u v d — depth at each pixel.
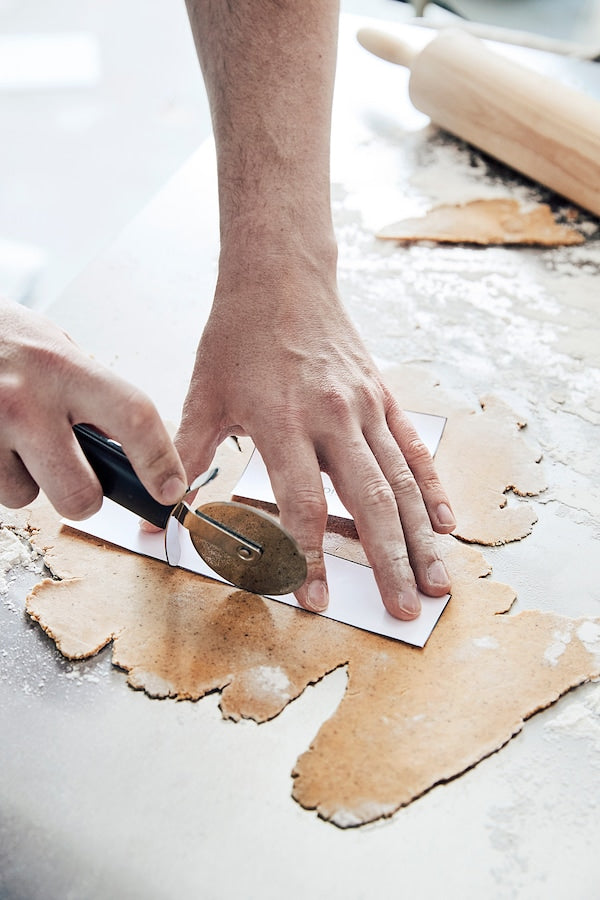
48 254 2.57
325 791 0.78
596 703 0.84
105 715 0.84
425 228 1.41
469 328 1.26
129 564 0.98
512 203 1.46
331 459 0.97
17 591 0.96
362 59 1.78
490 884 0.72
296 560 0.83
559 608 0.92
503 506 1.03
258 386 1.00
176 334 1.27
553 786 0.78
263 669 0.87
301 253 1.08
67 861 0.74
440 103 1.53
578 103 1.41
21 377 0.79
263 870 0.73
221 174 1.12
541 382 1.18
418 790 0.78
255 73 1.11
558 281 1.33
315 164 1.13
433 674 0.86
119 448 0.84
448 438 1.11
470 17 2.14
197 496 1.04
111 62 3.21
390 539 0.91
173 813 0.77
